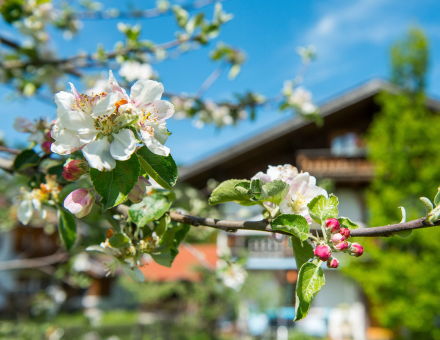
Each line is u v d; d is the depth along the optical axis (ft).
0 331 31.89
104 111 3.23
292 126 42.01
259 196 3.74
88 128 3.34
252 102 14.51
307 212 3.86
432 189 33.94
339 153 44.93
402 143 35.47
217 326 43.75
